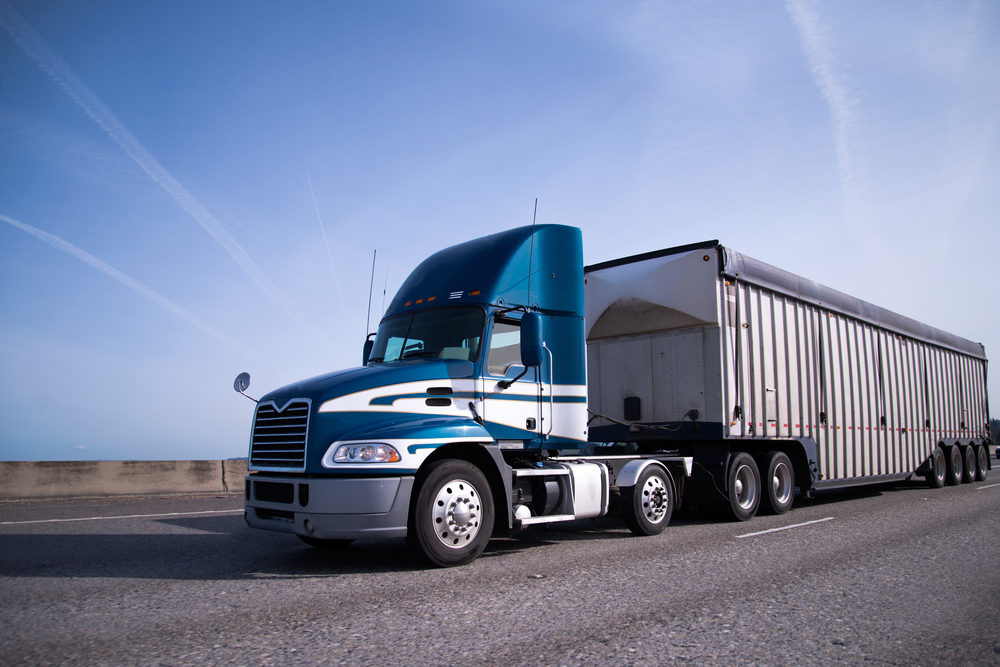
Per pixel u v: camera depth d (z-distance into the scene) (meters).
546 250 8.23
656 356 11.08
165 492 14.40
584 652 3.99
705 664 3.82
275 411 6.83
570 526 9.87
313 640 4.21
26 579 6.02
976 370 20.84
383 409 6.62
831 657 3.96
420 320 7.95
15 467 12.73
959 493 15.46
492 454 7.04
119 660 3.85
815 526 9.61
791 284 12.25
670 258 10.96
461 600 5.20
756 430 10.89
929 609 5.02
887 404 15.28
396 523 6.21
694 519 10.74
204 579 6.04
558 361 8.09
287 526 6.41
